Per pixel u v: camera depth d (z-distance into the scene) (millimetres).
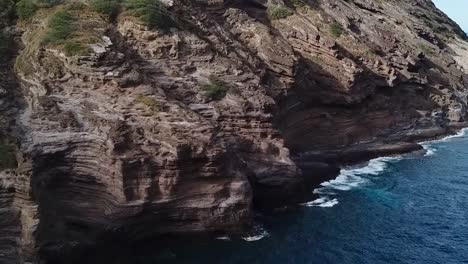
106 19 56594
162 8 60250
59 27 52906
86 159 46750
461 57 137375
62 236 45438
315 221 55188
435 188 67250
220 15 74875
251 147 57625
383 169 75750
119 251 46969
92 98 49188
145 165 46500
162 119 48594
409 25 125500
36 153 44219
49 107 47906
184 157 47188
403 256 47750
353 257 47219
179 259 46156
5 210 42281
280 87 68250
